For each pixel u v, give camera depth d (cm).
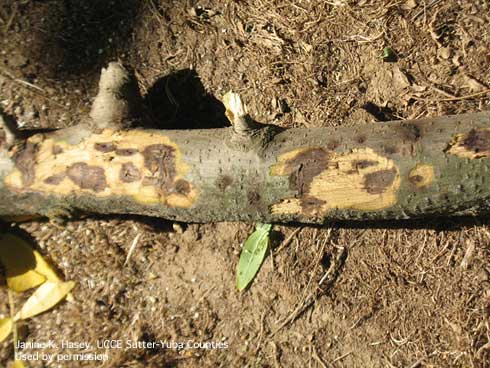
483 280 46
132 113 41
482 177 38
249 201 40
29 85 47
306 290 47
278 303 47
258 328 46
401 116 48
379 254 47
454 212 40
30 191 40
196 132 41
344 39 49
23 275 46
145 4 49
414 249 47
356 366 46
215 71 48
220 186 40
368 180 39
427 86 48
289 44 49
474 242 47
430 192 39
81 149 40
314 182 39
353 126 40
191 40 49
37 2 48
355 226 47
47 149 40
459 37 48
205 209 41
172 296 47
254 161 40
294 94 48
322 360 46
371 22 48
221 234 47
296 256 47
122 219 47
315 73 48
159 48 48
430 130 39
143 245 47
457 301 46
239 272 46
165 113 48
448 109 47
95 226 47
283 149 40
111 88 40
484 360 45
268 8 49
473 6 48
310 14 49
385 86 48
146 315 46
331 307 47
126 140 40
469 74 48
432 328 46
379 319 47
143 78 48
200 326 46
